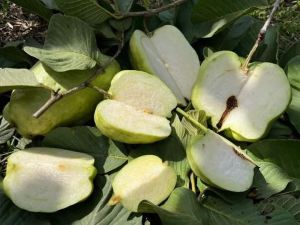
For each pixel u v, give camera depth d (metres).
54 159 0.31
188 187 0.31
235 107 0.32
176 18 0.38
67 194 0.30
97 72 0.32
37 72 0.32
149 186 0.29
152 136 0.31
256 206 0.30
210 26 0.36
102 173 0.32
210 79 0.33
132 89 0.32
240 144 0.33
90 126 0.34
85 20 0.35
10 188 0.30
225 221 0.30
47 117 0.31
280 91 0.32
